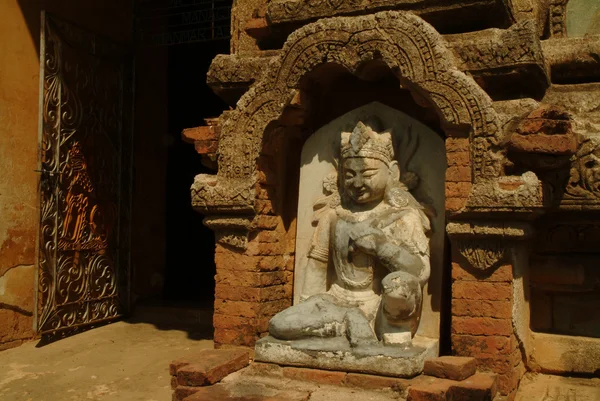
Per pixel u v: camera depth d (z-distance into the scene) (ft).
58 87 22.27
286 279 17.25
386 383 12.84
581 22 18.52
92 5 24.59
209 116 32.86
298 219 16.79
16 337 21.42
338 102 17.38
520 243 14.44
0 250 20.97
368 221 15.10
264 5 18.56
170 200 29.55
